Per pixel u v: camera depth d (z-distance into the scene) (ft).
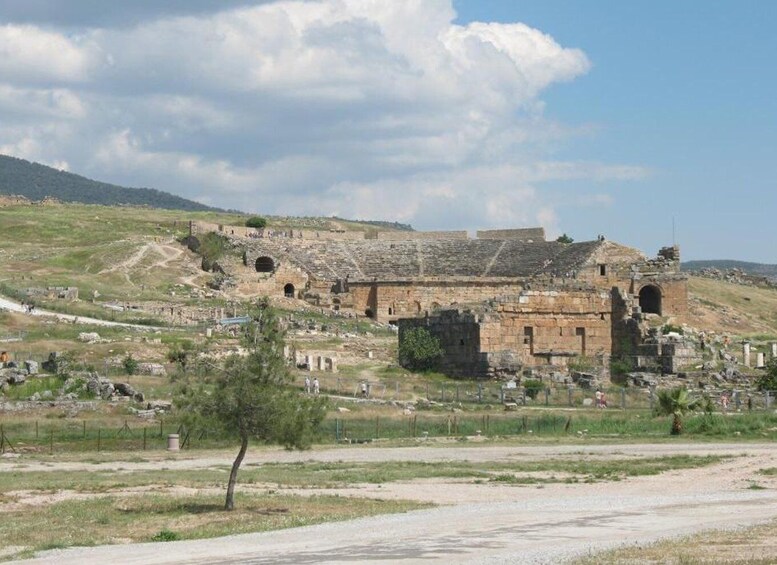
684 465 213.46
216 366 166.40
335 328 451.53
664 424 286.46
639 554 112.37
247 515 152.35
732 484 187.32
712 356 391.65
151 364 332.60
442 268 585.22
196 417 160.66
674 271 530.27
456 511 152.66
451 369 373.20
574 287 390.83
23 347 352.49
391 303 543.39
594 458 226.17
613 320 393.91
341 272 574.97
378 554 116.16
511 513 150.20
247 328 165.68
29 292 470.39
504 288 549.13
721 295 580.30
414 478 195.93
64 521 148.05
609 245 554.05
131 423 267.80
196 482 187.62
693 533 128.88
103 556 121.08
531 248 595.88
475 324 367.86
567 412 306.96
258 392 160.35
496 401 328.29
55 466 213.25
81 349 352.28
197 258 583.17
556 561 108.99
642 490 180.86
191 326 420.77
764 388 351.46
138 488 180.24
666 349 374.22
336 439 261.65
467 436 269.03
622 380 371.35
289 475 199.72
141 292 503.61
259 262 574.56
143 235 654.94
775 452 233.96
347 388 332.39
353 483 189.37
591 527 135.64
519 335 381.40
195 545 127.65
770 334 515.50
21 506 162.30
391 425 277.85
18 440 248.52
